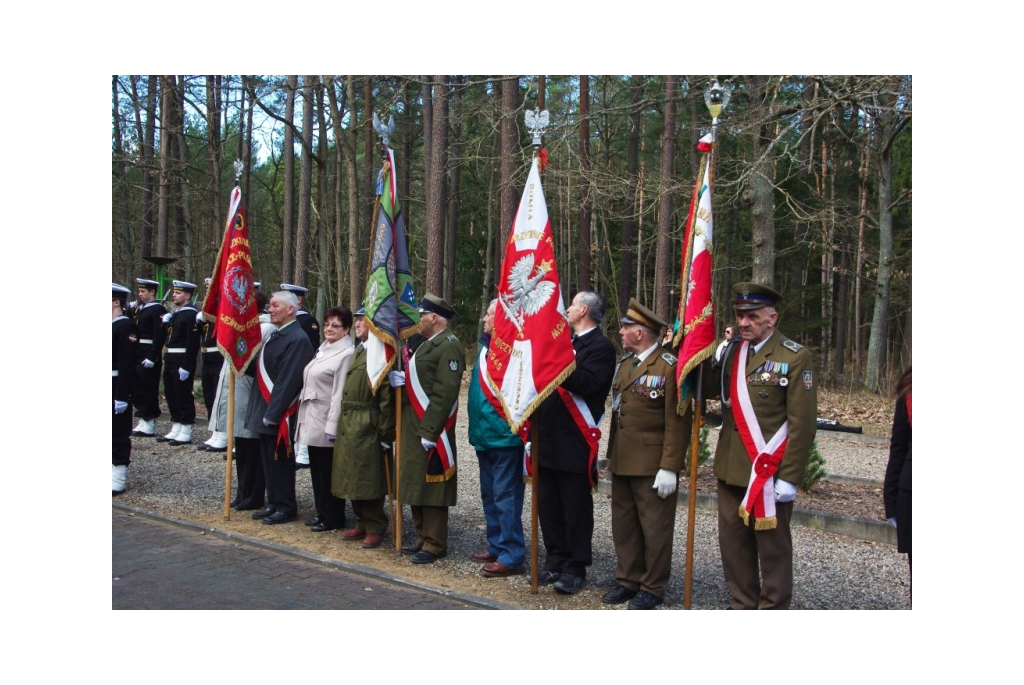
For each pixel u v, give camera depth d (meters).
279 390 6.91
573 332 5.65
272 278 30.42
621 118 19.73
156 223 22.12
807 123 10.10
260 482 7.47
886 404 17.45
